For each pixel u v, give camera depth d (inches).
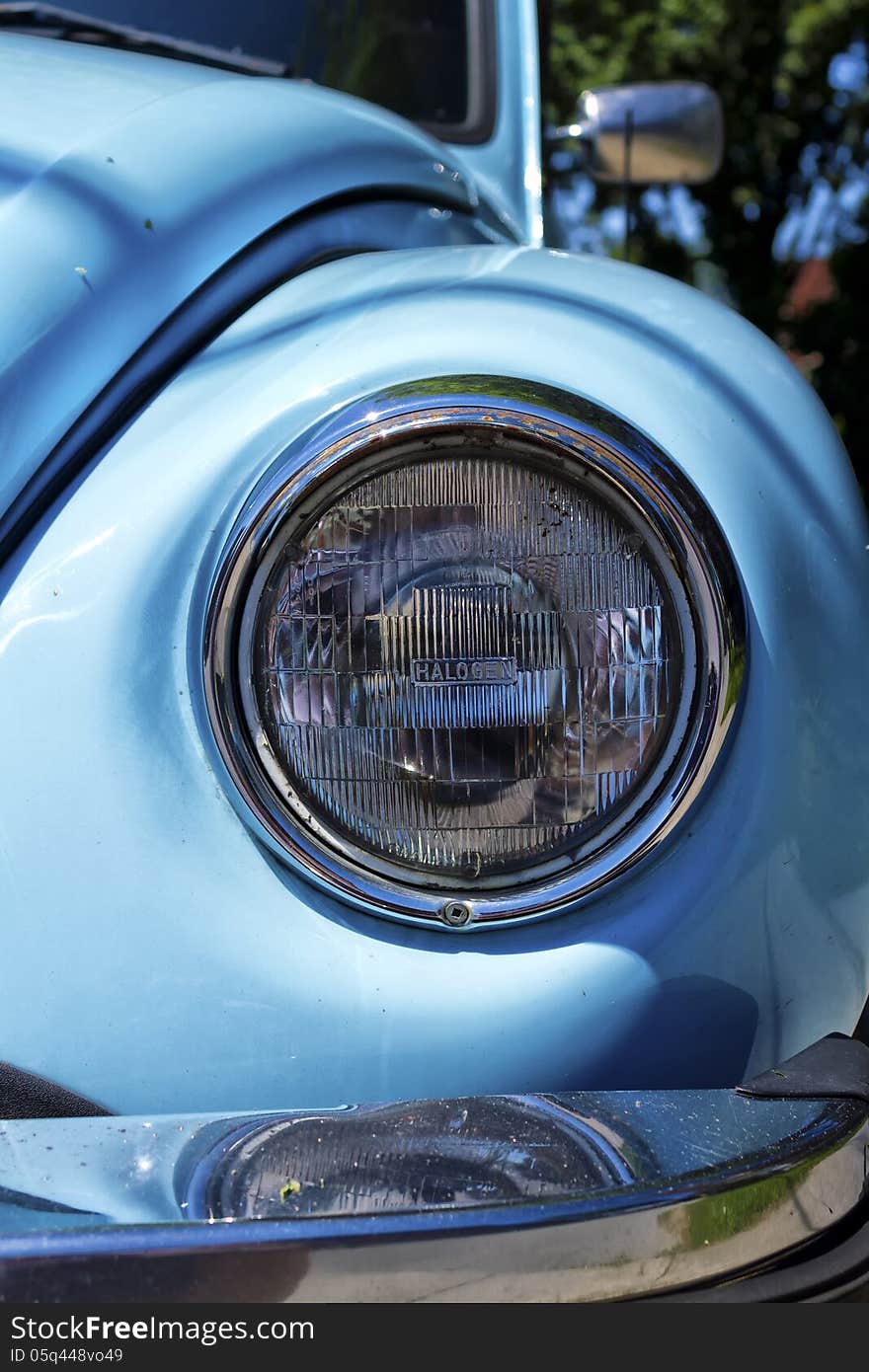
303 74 54.9
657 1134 30.9
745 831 33.6
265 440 34.5
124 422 35.7
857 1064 33.2
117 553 34.1
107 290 35.9
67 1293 28.4
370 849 33.2
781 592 34.3
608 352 35.5
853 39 330.6
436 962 33.1
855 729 34.8
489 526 33.3
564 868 33.2
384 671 33.2
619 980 33.1
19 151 37.3
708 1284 29.9
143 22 53.1
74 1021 33.1
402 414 33.2
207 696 33.4
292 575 33.2
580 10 337.7
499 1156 30.2
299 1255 28.6
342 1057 33.0
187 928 33.0
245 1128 30.9
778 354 37.8
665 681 33.3
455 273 37.6
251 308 37.7
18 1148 30.4
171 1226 28.7
